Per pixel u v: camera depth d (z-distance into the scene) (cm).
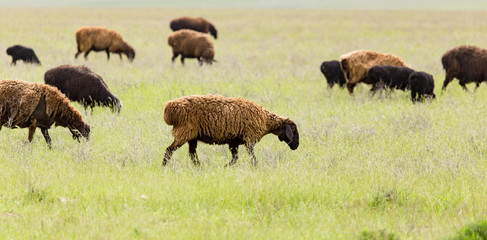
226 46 11175
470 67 5738
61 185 2548
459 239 1941
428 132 3950
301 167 3008
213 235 1947
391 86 5622
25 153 3142
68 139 3709
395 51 9944
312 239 1989
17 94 3306
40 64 7394
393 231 2052
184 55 8338
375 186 2642
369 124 4259
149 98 5175
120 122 4162
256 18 19762
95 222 2052
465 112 4650
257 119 3184
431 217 2259
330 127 4044
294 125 3359
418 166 3077
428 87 5322
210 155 3403
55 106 3438
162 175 2823
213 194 2486
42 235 1933
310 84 6319
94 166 2961
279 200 2412
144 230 1966
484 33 13112
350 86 5803
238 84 6044
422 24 16425
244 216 2267
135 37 12144
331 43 11731
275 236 1980
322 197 2495
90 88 4528
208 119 3055
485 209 2317
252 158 3200
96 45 8169
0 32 11812
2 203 2295
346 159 3297
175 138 3041
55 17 17725
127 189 2527
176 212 2261
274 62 8500
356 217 2238
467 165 3112
